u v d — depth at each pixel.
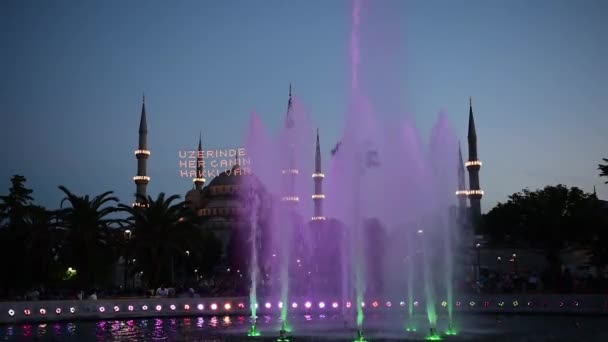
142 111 154.75
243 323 53.09
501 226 99.56
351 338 39.19
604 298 59.81
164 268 78.06
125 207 76.38
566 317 57.50
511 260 107.62
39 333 45.38
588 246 84.88
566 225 83.31
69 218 71.12
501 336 39.91
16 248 72.50
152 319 58.25
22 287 73.81
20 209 77.88
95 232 71.31
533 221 86.75
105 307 57.72
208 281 111.12
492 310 62.62
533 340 37.88
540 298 61.75
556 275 75.25
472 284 74.56
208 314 62.69
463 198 101.81
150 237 76.56
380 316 61.72
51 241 70.12
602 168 75.69
